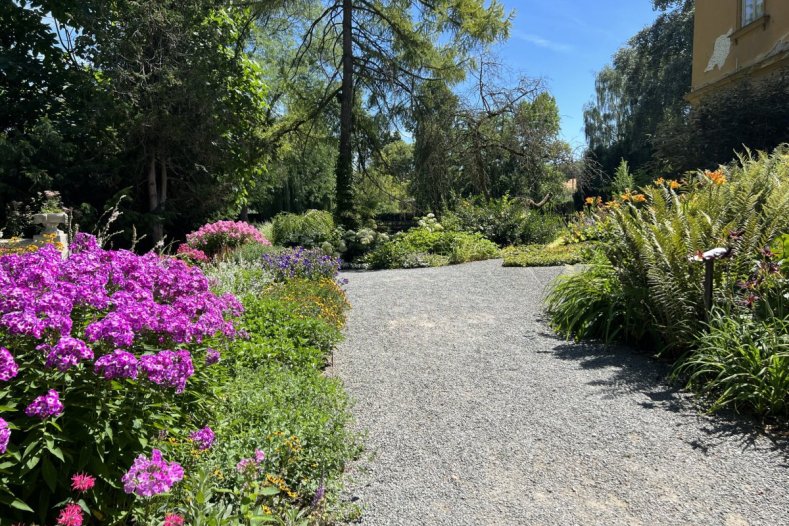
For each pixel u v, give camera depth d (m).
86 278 2.49
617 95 34.56
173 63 12.34
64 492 1.88
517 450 3.00
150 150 12.65
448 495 2.57
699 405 3.45
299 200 28.97
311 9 16.70
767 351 3.33
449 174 18.27
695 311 4.08
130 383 2.08
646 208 5.17
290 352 4.14
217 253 10.83
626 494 2.53
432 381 4.17
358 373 4.43
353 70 17.50
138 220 12.31
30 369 1.91
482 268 10.36
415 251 13.57
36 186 10.53
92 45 11.88
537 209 17.17
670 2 26.66
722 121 10.50
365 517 2.39
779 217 4.16
